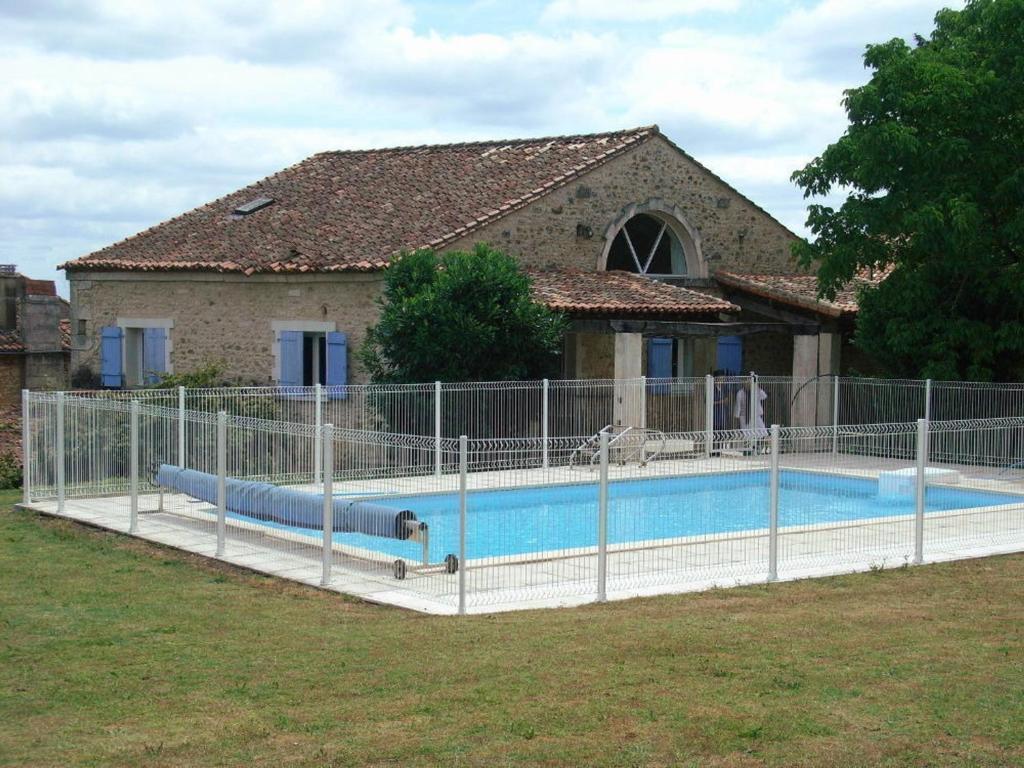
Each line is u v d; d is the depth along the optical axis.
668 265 28.08
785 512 13.47
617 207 26.38
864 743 7.30
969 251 22.33
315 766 6.94
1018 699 8.08
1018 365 23.45
